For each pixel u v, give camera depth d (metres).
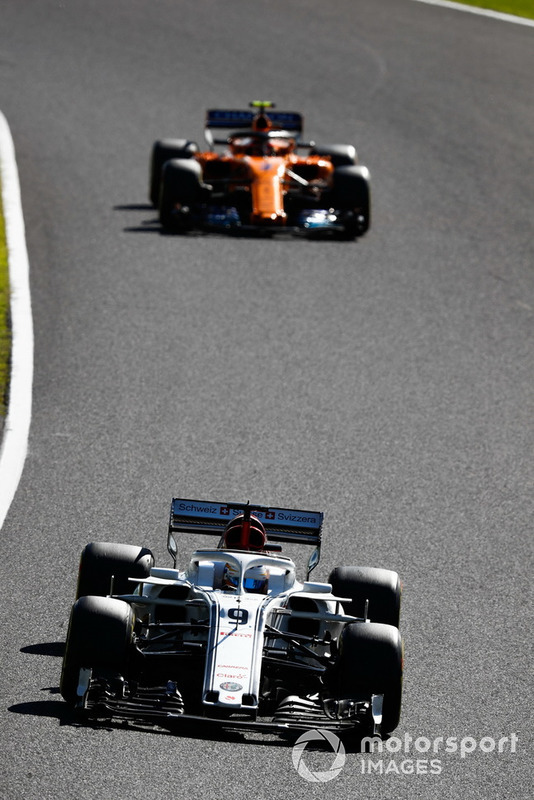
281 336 62.25
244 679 28.33
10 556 38.81
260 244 78.00
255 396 54.41
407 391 56.44
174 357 58.28
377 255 76.81
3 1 141.00
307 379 56.91
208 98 111.88
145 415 51.38
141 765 27.64
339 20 140.62
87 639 29.14
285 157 82.50
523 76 124.06
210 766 27.89
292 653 31.41
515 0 155.88
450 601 38.16
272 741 29.42
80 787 26.59
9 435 48.28
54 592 36.78
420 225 83.31
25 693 30.78
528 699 32.69
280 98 112.56
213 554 33.16
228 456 48.09
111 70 119.06
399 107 112.19
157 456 47.59
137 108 108.62
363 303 68.06
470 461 49.59
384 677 29.17
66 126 103.00
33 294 65.62
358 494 45.78
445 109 112.50
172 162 79.69
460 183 93.25
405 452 49.94
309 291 69.50
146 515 42.78
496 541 42.78
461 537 42.91
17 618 35.00
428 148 101.44
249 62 123.31
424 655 34.69
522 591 39.19
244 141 84.12
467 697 32.56
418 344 62.56
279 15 141.25
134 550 34.25
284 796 27.02
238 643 29.28
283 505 44.28
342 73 121.31
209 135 85.06
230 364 57.97
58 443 47.97
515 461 49.97
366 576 33.88
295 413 52.91
